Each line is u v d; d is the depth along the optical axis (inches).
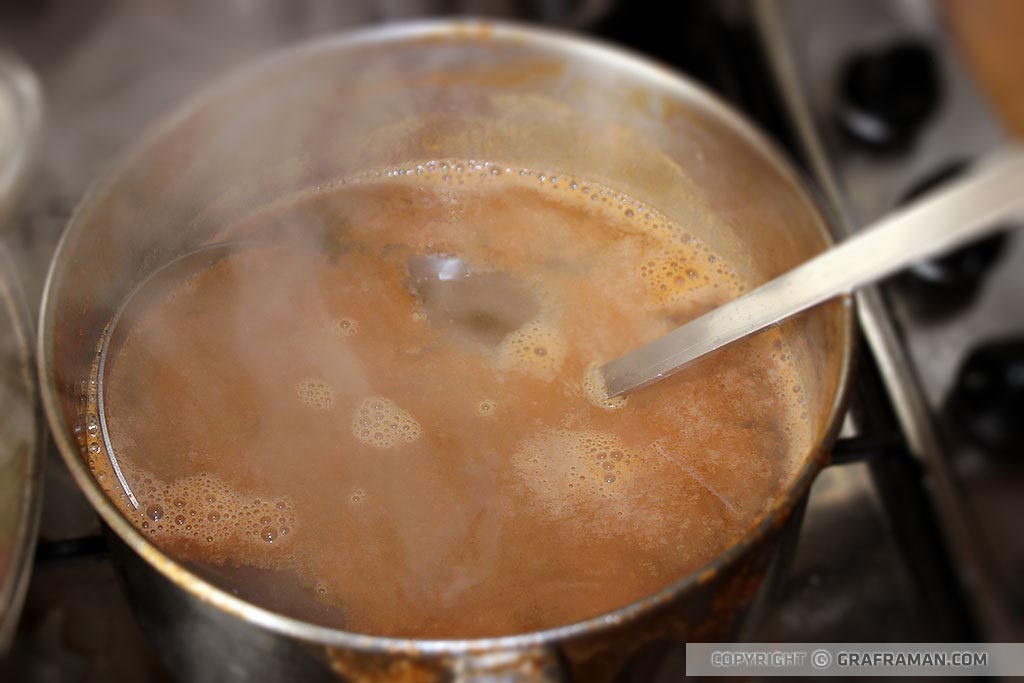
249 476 18.3
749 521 18.2
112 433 18.7
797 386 19.6
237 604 15.1
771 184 19.5
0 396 17.6
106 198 18.6
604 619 15.0
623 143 21.3
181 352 19.4
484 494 18.3
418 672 15.0
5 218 23.4
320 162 21.6
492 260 21.1
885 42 24.8
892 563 20.2
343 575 17.6
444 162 22.3
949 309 22.1
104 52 29.1
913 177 23.8
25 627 19.4
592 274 21.0
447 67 20.8
